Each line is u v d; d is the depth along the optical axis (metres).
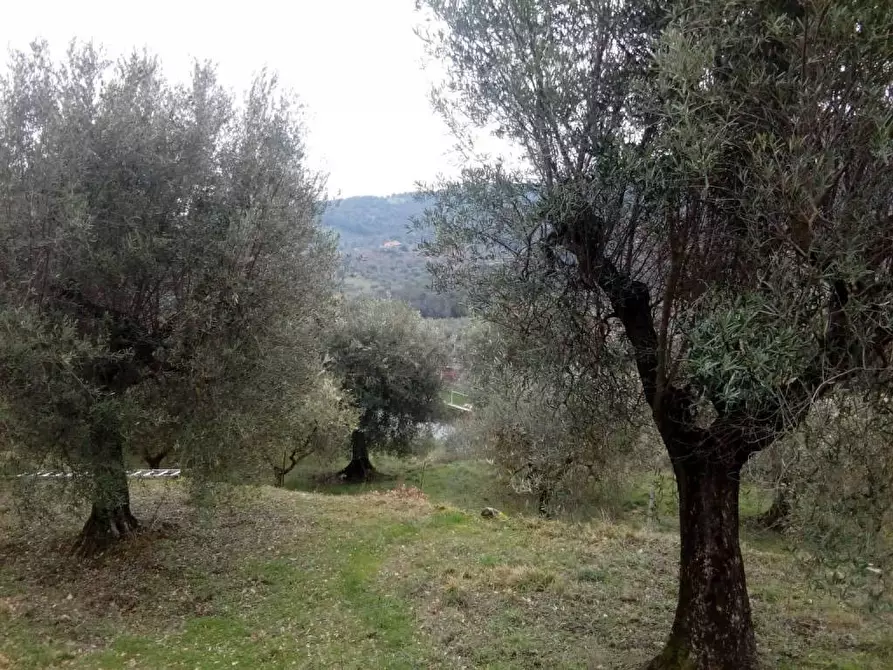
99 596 8.48
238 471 8.76
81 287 7.92
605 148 4.92
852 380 3.98
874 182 3.98
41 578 8.88
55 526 10.91
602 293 5.52
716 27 4.23
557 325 5.59
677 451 5.63
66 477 8.03
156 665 6.83
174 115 8.51
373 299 27.69
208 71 8.98
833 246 3.78
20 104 7.74
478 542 10.76
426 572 9.37
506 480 18.44
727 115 3.99
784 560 9.72
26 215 7.29
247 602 8.55
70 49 8.17
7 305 6.90
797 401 3.98
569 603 8.12
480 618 7.75
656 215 4.94
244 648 7.26
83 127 7.66
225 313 8.10
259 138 9.15
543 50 4.92
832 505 4.10
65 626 7.55
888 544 4.28
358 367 25.30
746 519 13.71
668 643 5.88
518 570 9.12
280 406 9.28
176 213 8.33
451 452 29.53
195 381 8.06
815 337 3.86
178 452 8.75
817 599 8.13
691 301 4.87
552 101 4.94
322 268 10.41
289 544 10.73
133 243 7.66
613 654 6.65
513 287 5.48
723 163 4.34
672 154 4.14
